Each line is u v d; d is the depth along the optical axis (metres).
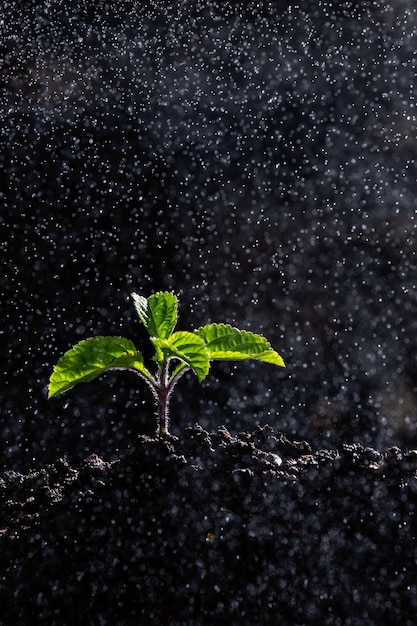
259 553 0.59
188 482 0.61
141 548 0.59
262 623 0.57
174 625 0.57
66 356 0.61
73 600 0.58
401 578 0.58
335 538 0.59
